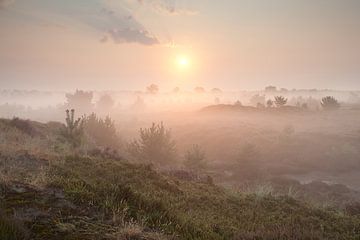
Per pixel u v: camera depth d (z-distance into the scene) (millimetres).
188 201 9523
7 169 8344
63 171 8977
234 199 10711
